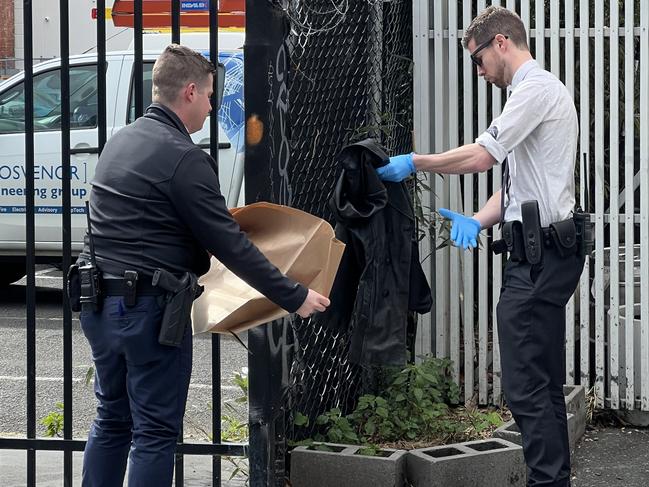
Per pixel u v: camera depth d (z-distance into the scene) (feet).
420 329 70.44
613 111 68.03
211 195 42.50
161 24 106.01
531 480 48.39
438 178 69.77
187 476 56.90
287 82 48.70
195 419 71.41
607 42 70.90
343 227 50.67
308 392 56.59
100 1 49.62
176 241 43.06
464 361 71.15
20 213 110.22
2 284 126.21
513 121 47.55
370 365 51.49
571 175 49.01
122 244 42.75
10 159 109.81
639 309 69.87
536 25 68.74
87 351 93.91
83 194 107.96
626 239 68.28
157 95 44.47
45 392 80.48
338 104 60.08
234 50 102.01
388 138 66.69
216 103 48.75
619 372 69.15
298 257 44.52
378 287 49.98
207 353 93.61
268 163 47.75
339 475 53.26
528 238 47.93
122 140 43.88
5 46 239.09
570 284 48.49
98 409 45.75
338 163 50.90
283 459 50.96
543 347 48.37
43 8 236.63
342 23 59.93
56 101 109.60
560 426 48.88
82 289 43.14
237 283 45.75
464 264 70.13
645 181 67.56
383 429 60.54
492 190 70.23
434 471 53.42
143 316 42.57
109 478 45.73
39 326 105.29
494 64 49.75
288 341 50.08
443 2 69.92
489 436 61.82
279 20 47.73
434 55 70.23
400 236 50.37
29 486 51.06
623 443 66.54
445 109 70.59
